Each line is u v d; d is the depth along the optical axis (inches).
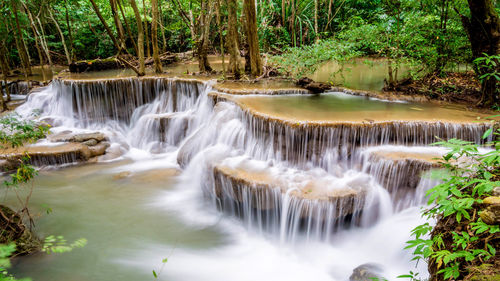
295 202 185.3
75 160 305.9
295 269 177.0
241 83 361.7
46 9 539.8
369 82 369.1
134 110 400.2
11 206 233.1
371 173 207.0
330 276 169.8
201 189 251.3
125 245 196.7
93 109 387.2
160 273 174.1
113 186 269.1
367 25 327.9
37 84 469.1
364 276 152.3
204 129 301.6
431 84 310.7
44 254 182.5
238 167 222.8
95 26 642.2
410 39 304.5
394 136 220.4
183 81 375.2
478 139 215.5
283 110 254.2
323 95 315.3
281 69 388.5
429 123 217.5
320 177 208.8
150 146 347.3
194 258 187.0
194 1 470.9
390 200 196.9
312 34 613.9
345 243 188.2
